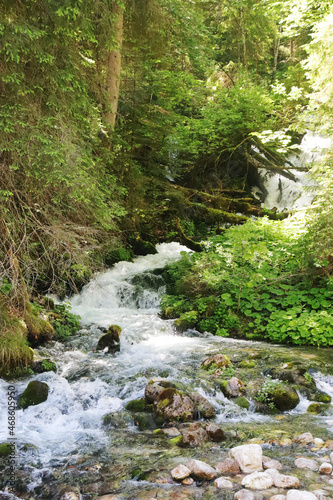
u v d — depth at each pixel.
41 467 3.38
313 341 6.92
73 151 4.70
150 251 12.26
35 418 4.39
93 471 3.31
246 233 7.81
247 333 7.61
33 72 4.72
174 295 9.27
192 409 4.37
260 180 16.78
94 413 4.54
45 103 4.86
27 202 5.20
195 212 14.33
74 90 5.05
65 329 7.40
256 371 5.55
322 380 5.36
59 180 4.71
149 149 12.67
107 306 9.54
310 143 16.69
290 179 16.12
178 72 15.20
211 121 15.30
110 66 9.90
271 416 4.49
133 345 6.92
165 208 14.12
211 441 3.83
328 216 7.51
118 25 9.80
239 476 3.20
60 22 4.54
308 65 11.06
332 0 13.02
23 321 6.30
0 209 4.86
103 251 7.88
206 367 5.71
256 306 7.92
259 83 20.97
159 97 14.09
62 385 5.07
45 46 4.61
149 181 11.77
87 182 4.82
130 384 5.17
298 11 14.65
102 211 5.52
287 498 2.76
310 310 7.75
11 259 4.95
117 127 11.02
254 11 18.64
